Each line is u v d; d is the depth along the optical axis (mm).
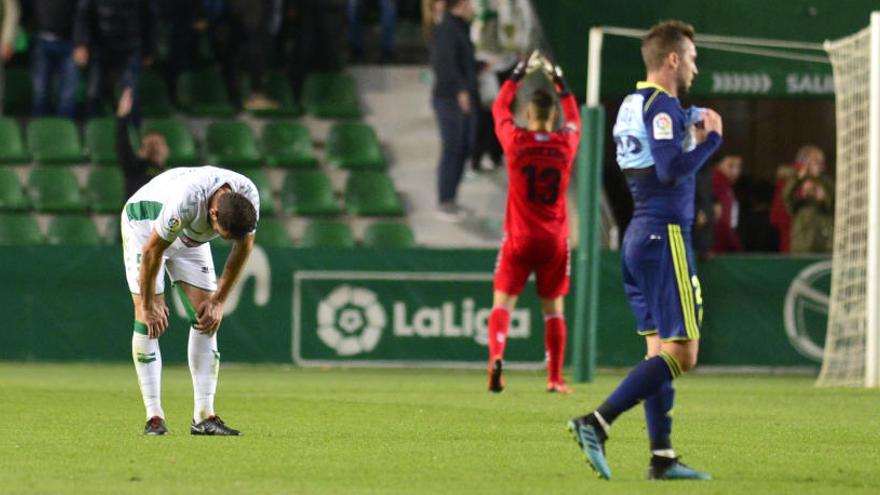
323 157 70062
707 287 57812
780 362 57938
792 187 63469
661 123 22406
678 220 22750
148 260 25547
